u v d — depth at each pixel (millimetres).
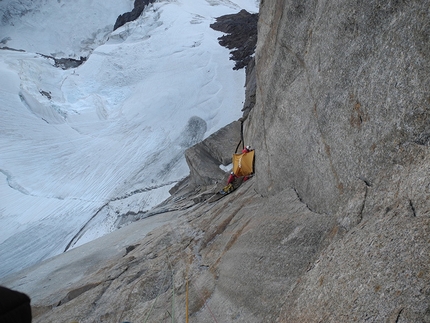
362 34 3986
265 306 3752
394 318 1985
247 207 8438
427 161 2668
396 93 3293
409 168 2893
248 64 63156
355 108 4109
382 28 3604
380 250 2453
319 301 2738
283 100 7094
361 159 3867
